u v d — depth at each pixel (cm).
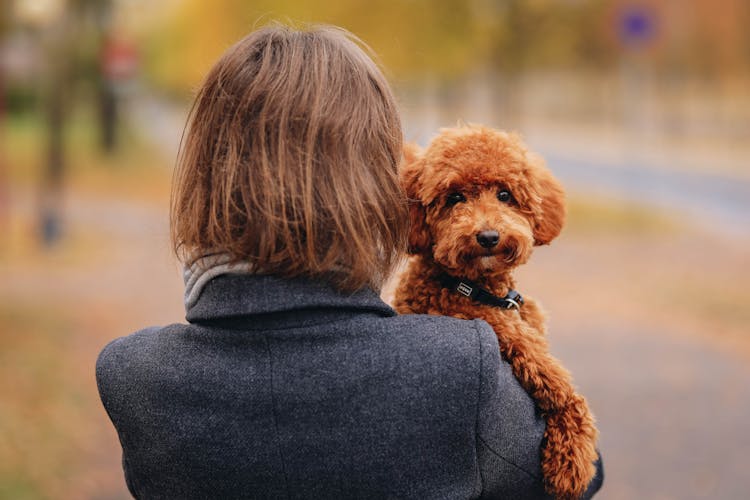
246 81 137
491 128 199
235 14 2042
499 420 133
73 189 1994
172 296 955
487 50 1638
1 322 793
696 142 3491
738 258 1152
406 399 127
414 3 1544
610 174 2288
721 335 780
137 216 1588
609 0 1678
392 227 139
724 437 541
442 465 129
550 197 198
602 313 873
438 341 131
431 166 186
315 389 127
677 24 3291
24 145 3062
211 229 133
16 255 1188
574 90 5300
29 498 441
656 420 571
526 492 141
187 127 144
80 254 1207
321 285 131
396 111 145
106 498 456
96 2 2125
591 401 607
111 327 803
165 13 4497
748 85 4172
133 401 137
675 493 468
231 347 132
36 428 536
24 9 1391
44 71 1418
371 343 130
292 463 128
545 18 1642
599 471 157
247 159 133
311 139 130
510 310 175
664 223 1462
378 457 127
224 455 129
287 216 130
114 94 2670
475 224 173
